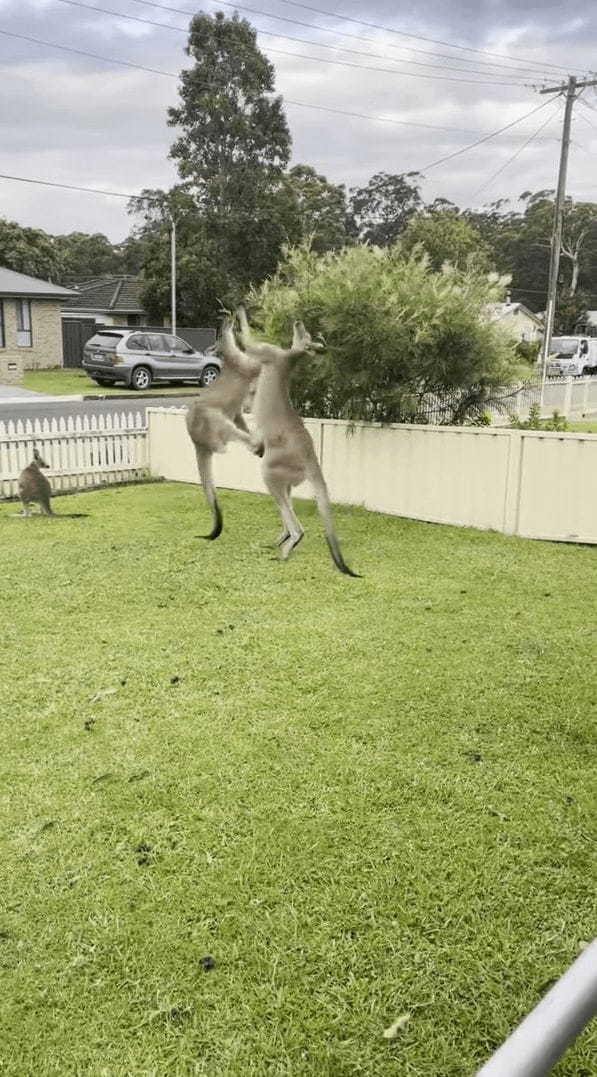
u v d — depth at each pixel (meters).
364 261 9.15
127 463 11.37
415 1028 2.18
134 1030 2.17
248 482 10.30
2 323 31.81
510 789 3.35
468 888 2.72
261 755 3.61
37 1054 2.10
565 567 6.86
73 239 74.38
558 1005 0.97
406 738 3.78
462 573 6.65
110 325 38.81
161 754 3.62
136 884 2.73
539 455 7.77
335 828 3.06
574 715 4.02
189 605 5.78
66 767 3.51
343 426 9.18
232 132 39.69
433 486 8.56
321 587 6.23
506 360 9.36
